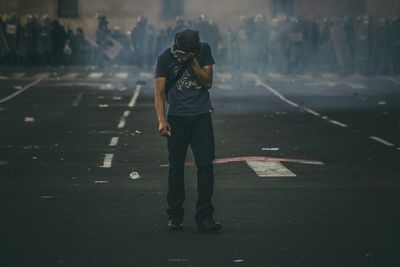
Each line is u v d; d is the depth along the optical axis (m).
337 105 45.41
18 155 26.64
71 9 95.62
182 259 13.66
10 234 15.52
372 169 23.41
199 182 15.77
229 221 16.58
